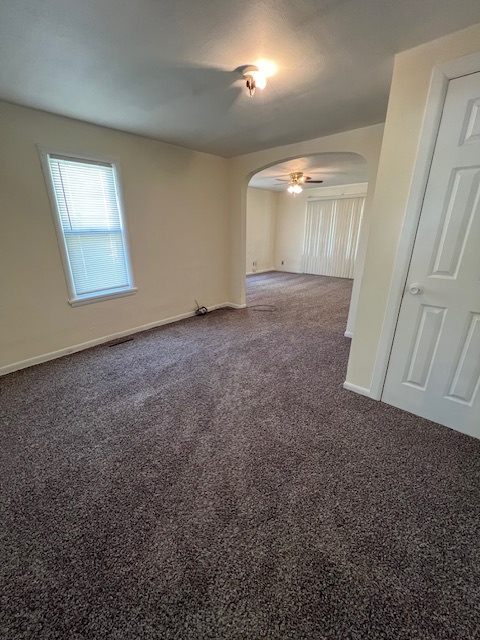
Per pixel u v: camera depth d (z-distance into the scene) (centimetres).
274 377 257
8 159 234
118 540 123
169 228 373
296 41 153
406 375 204
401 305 195
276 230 896
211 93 211
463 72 147
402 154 175
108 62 171
